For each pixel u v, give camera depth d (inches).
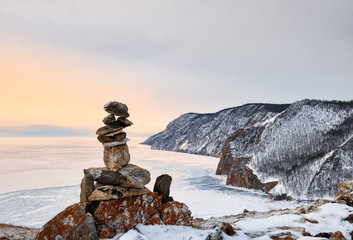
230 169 5659.5
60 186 4367.6
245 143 6437.0
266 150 5275.6
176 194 3978.8
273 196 3794.3
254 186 4510.3
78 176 5634.8
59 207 2989.7
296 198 3614.7
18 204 3144.7
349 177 3639.3
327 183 3686.0
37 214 2677.2
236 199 3654.0
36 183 4714.6
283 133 5654.5
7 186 4404.5
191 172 6594.5
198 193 4079.7
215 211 2834.6
